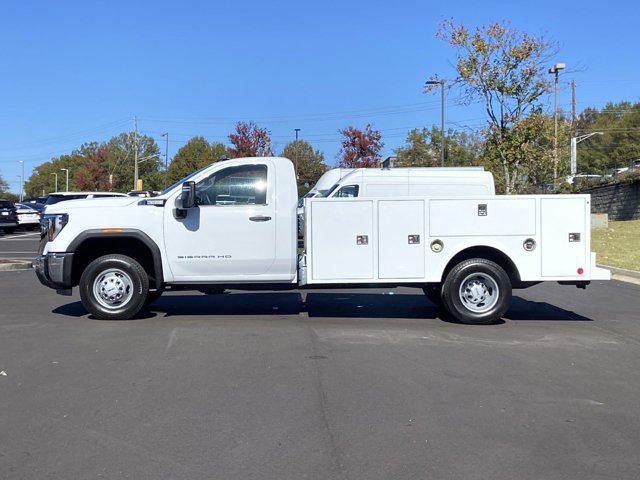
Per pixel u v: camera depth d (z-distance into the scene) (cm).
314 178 5581
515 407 544
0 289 1241
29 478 403
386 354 721
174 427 491
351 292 1223
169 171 7081
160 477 405
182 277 899
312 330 852
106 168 8556
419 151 5225
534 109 2438
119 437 471
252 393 574
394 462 430
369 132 4247
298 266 908
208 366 664
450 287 895
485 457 439
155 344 761
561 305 1093
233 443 460
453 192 1178
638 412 535
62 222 889
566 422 509
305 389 587
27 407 536
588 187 3678
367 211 888
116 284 902
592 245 2077
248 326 876
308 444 459
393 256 891
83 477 405
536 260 895
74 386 593
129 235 885
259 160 905
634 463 431
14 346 748
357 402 552
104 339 786
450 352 736
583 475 412
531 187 3528
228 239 894
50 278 891
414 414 523
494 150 2481
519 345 777
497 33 2364
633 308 1063
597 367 678
